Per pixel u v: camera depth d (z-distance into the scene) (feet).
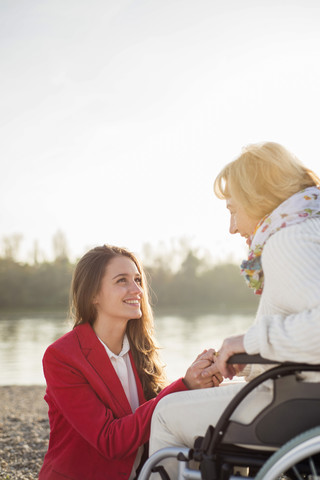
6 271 302.04
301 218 6.11
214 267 317.42
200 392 7.04
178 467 6.70
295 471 5.78
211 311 244.22
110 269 9.19
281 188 6.55
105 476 8.18
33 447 15.94
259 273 6.50
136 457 8.44
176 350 67.31
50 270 301.22
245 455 6.27
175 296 307.78
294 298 5.83
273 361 5.87
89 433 8.06
